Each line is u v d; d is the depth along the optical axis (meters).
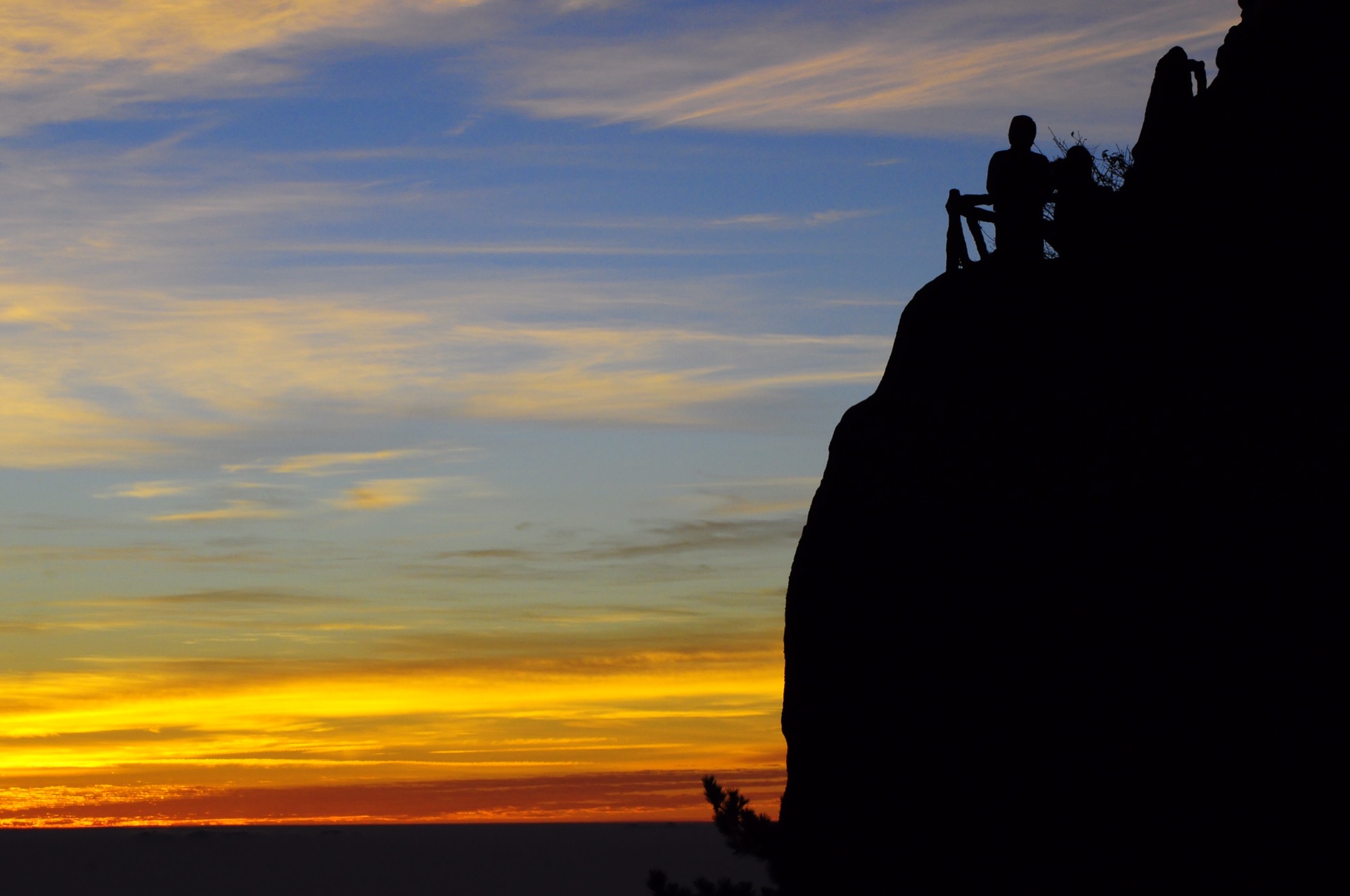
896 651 14.33
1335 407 12.55
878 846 13.79
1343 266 13.36
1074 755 12.70
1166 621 12.59
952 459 14.75
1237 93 15.12
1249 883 11.48
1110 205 15.39
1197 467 12.99
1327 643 11.73
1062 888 12.38
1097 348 14.29
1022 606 13.52
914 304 16.45
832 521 15.57
